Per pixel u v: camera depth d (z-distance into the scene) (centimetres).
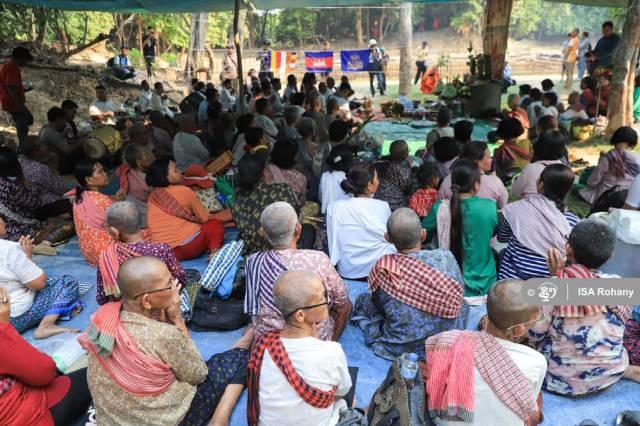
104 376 211
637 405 255
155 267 214
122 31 2169
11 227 445
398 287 279
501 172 580
